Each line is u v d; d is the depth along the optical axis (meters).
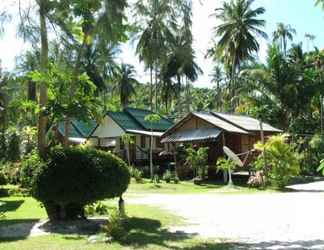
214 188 30.50
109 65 12.10
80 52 11.88
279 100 42.75
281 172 28.02
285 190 27.14
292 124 43.25
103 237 11.04
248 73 43.09
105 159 13.69
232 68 49.44
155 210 17.20
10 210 17.81
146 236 11.73
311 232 12.18
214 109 73.06
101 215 15.43
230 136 36.34
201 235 11.97
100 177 13.32
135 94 68.75
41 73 12.76
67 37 12.10
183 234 12.13
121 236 11.09
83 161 13.38
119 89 65.62
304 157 37.50
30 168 13.62
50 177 13.16
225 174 33.28
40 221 14.24
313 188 28.11
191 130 37.00
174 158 38.88
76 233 12.38
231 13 48.34
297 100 42.59
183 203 20.03
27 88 15.45
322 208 17.14
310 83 42.78
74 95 13.79
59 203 13.38
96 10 10.31
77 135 44.25
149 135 40.22
